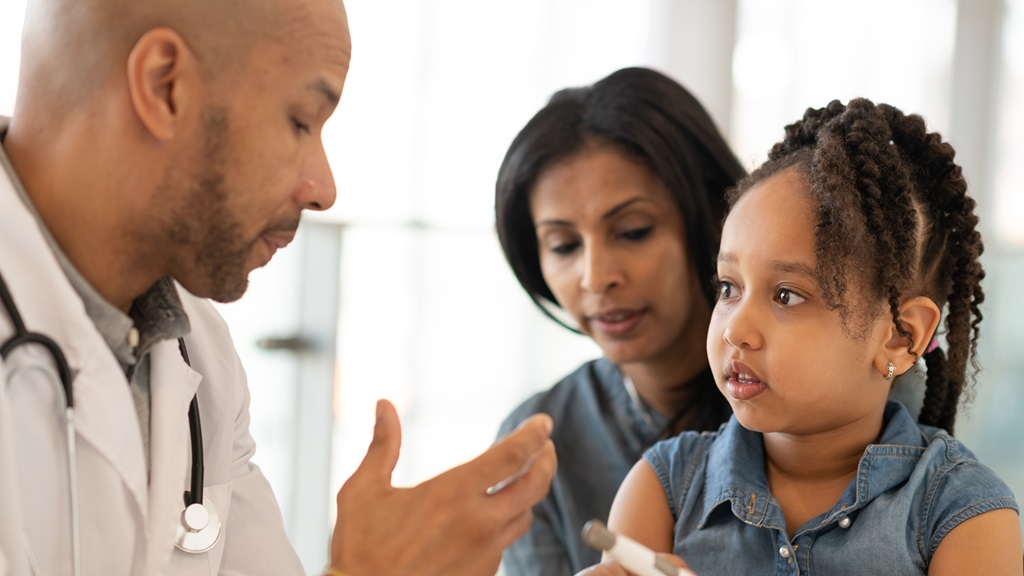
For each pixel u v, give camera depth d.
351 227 2.67
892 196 0.98
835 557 0.97
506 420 1.62
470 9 2.83
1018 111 3.45
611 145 1.43
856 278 0.95
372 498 0.89
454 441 2.86
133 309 1.03
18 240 0.90
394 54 2.72
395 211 2.75
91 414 0.91
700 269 1.44
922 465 0.98
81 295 0.94
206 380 1.12
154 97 0.88
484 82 2.86
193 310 1.15
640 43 3.07
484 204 2.88
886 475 0.97
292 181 0.94
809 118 1.12
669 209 1.43
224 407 1.13
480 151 2.86
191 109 0.89
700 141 1.46
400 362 2.76
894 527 0.96
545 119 1.50
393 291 2.75
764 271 0.96
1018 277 3.39
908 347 0.98
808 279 0.94
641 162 1.43
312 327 2.54
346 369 2.68
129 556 0.93
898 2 3.35
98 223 0.92
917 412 1.29
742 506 1.01
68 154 0.91
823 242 0.93
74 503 0.88
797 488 1.02
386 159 2.72
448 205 2.83
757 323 0.96
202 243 0.93
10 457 0.83
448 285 2.84
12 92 2.18
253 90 0.90
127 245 0.93
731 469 1.03
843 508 0.97
